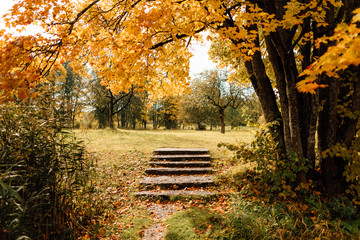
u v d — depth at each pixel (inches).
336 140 171.0
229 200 175.9
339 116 173.3
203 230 134.3
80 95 777.6
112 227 143.3
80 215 144.8
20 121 129.1
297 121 164.1
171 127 1758.1
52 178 126.4
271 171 184.4
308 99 173.8
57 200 127.2
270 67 309.0
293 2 143.2
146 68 165.8
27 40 118.9
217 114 1120.2
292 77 158.7
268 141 186.7
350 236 119.5
